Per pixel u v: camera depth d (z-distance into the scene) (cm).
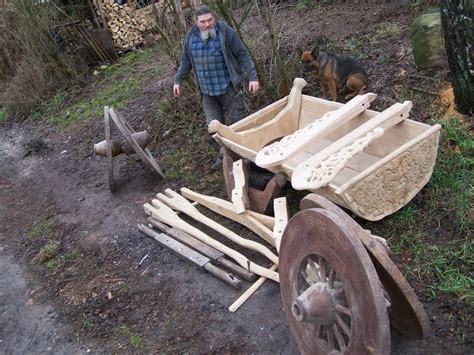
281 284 269
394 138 380
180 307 354
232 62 459
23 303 404
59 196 563
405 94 471
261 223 393
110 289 391
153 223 448
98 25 945
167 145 588
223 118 497
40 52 880
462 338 272
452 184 368
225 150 429
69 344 351
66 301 392
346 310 218
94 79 883
